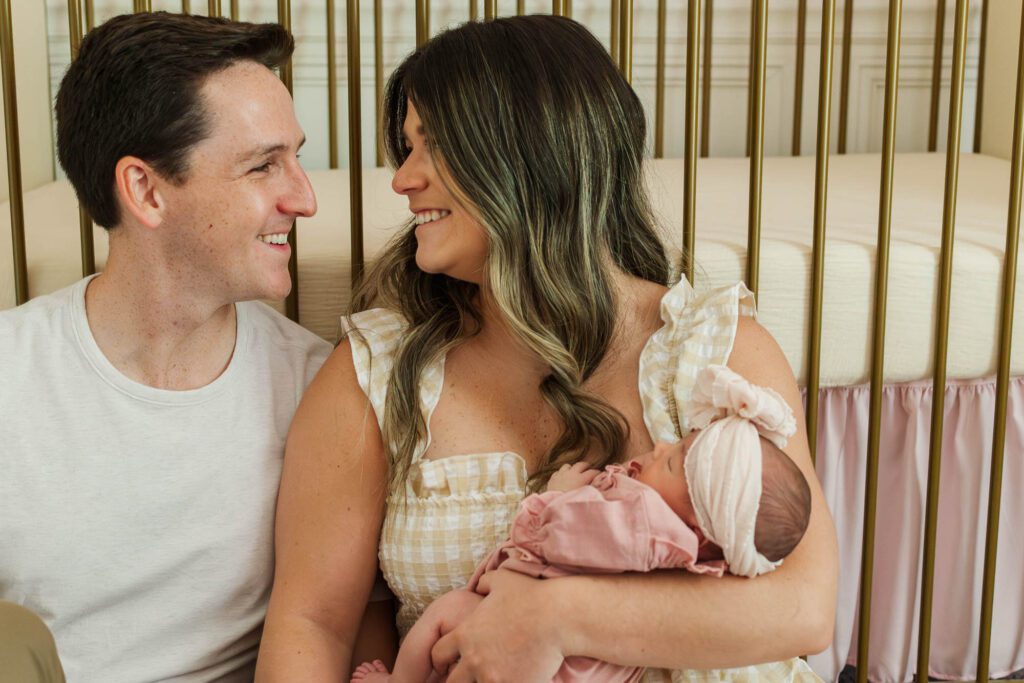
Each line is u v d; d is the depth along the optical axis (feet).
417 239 3.78
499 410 3.78
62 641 3.68
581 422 3.62
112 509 3.64
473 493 3.64
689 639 3.11
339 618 3.70
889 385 5.03
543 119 3.52
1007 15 8.13
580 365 3.69
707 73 8.49
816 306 4.57
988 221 5.45
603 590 3.14
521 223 3.56
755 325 3.75
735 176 7.08
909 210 5.72
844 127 8.75
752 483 2.97
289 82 4.32
